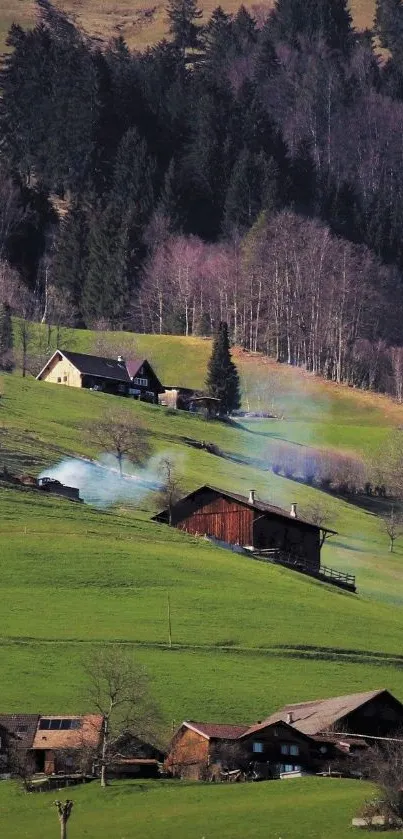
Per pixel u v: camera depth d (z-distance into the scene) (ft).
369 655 615.16
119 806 416.46
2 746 466.29
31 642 585.63
